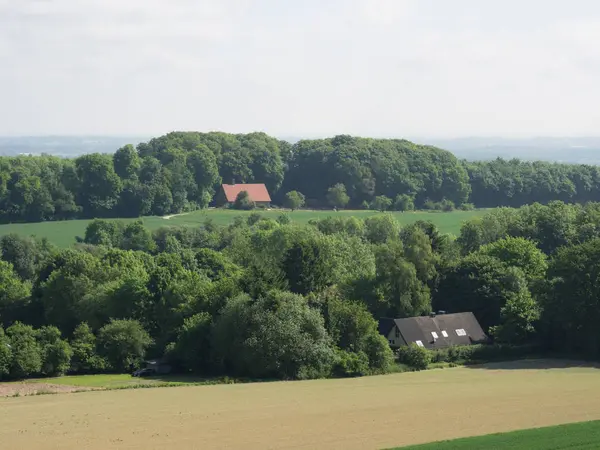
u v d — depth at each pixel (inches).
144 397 4365.2
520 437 3152.1
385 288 6643.7
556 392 4345.5
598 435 3179.1
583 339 6058.1
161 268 6441.9
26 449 3154.5
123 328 5723.4
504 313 6314.0
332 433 3334.2
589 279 5974.4
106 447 3164.4
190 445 3169.3
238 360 5310.0
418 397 4222.4
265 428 3442.4
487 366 5639.8
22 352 5265.8
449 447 3002.0
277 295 5433.1
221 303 5861.2
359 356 5369.1
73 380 5236.2
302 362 5196.9
